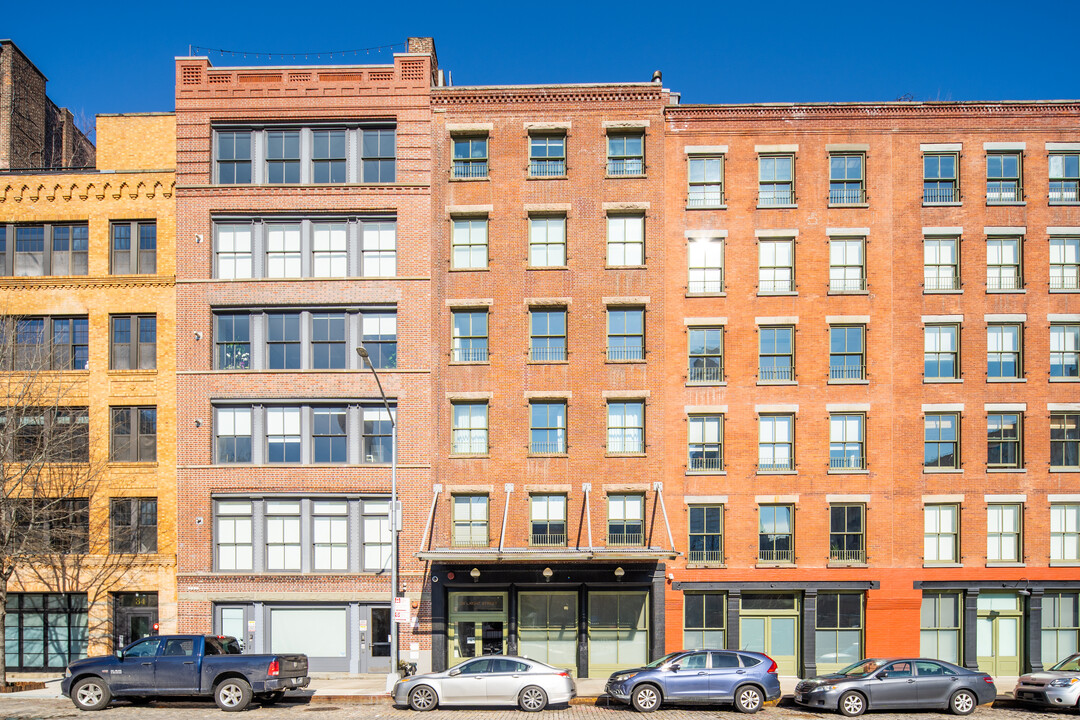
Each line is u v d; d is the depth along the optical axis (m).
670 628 25.83
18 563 26.08
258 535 26.33
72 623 26.36
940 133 26.95
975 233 26.73
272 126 27.58
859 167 27.08
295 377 26.69
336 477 26.31
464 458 26.38
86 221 27.61
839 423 26.42
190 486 26.33
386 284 26.88
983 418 26.30
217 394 26.62
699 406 26.41
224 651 21.17
